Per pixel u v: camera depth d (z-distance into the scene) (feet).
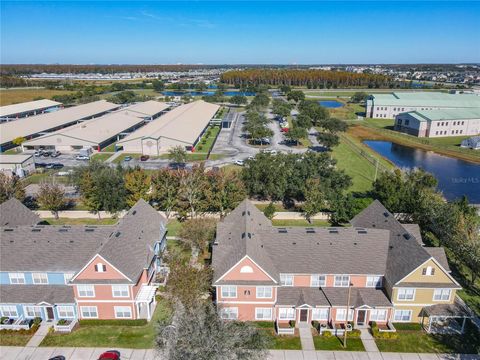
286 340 136.46
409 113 499.10
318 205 228.02
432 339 137.59
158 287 161.89
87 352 129.59
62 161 362.53
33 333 138.41
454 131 482.28
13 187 237.86
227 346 103.30
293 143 437.58
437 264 137.90
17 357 127.03
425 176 249.14
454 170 343.26
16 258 149.79
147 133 402.11
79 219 237.45
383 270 148.36
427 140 460.55
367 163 356.79
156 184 239.30
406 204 223.71
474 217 201.57
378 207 190.60
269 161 256.32
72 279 139.44
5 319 142.92
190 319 110.22
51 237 158.51
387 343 135.23
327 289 148.56
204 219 206.18
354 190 281.13
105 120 485.97
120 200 229.04
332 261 149.89
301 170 245.04
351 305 141.79
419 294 141.18
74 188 284.41
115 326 143.13
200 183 234.17
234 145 424.87
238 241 154.20
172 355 102.58
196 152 392.06
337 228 164.25
